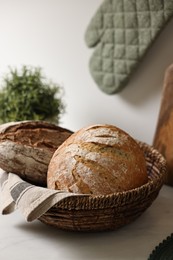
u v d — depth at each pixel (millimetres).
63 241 886
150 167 1021
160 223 947
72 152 887
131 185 876
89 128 922
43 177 955
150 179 1003
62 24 1339
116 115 1267
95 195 844
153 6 1073
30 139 970
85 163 870
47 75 1432
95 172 863
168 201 1037
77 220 853
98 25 1201
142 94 1190
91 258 839
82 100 1350
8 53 1548
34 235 904
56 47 1379
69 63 1354
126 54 1153
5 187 918
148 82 1169
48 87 1258
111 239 893
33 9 1409
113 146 887
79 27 1295
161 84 1146
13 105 1207
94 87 1302
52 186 886
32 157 943
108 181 862
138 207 875
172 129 1081
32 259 835
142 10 1097
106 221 858
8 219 958
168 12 1052
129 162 883
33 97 1211
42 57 1433
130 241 887
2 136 963
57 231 918
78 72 1336
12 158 939
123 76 1175
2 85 1265
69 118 1405
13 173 951
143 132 1217
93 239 893
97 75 1233
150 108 1185
